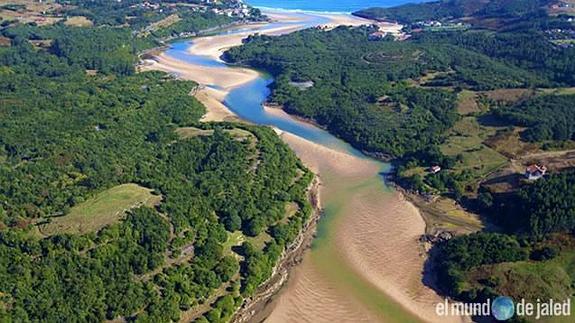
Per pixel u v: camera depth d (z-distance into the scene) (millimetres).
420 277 166125
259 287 159625
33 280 140125
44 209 164750
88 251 148125
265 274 160875
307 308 154250
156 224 160500
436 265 170000
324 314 152375
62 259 144500
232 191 187000
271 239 174500
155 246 154375
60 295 138625
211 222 171875
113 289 143000
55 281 141125
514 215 184750
